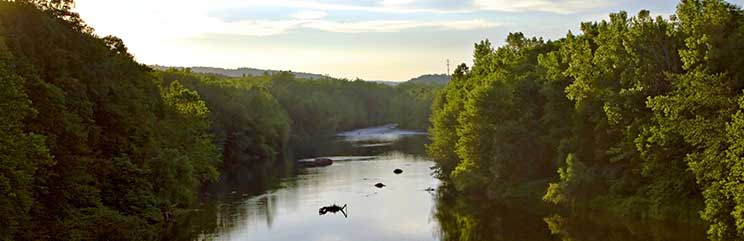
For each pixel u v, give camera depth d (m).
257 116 129.50
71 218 42.47
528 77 73.69
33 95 38.62
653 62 54.75
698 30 50.00
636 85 53.94
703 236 45.47
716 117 43.06
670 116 46.66
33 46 42.88
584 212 57.06
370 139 176.38
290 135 164.88
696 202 49.81
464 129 74.81
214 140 105.81
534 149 68.25
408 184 81.88
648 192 53.09
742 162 35.47
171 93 82.62
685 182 50.22
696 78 44.72
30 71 38.84
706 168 40.81
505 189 68.88
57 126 40.41
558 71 66.38
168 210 57.78
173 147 65.19
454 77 113.88
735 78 47.44
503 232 52.22
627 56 56.28
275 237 52.22
